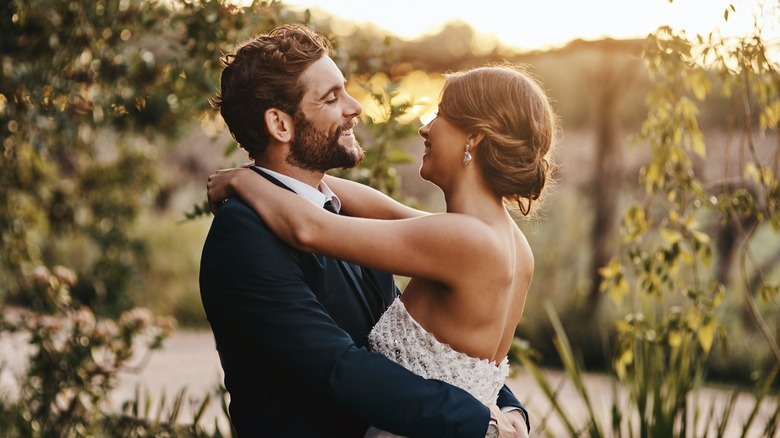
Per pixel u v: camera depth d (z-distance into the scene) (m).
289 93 1.89
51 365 4.28
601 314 9.45
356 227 1.76
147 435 3.88
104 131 5.41
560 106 10.55
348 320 1.90
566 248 10.66
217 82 3.36
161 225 13.50
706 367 8.21
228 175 1.92
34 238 5.81
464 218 1.77
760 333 8.62
